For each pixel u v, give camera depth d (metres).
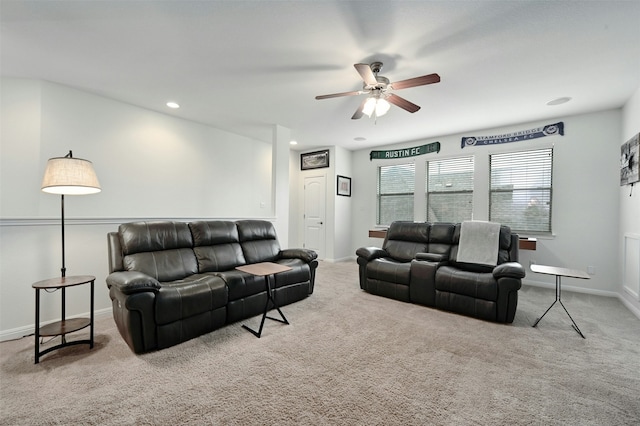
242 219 4.08
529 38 2.14
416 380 1.78
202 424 1.40
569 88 3.02
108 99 3.40
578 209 3.87
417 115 3.93
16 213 2.80
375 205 6.07
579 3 1.77
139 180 3.71
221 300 2.56
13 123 2.80
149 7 1.83
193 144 4.32
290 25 2.02
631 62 2.47
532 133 4.19
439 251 3.69
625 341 2.33
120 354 2.09
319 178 6.19
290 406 1.53
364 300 3.42
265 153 5.51
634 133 3.11
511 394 1.64
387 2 1.77
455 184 5.00
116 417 1.45
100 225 2.92
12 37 2.16
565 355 2.10
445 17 1.92
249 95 3.29
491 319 2.76
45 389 1.67
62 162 2.21
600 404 1.56
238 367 1.92
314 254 3.61
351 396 1.62
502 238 3.38
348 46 2.28
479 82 2.89
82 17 1.93
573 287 3.90
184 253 2.98
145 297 2.10
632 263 3.11
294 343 2.29
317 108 3.71
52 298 2.61
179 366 1.93
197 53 2.40
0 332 2.34
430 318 2.85
